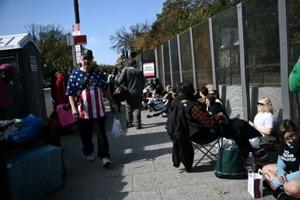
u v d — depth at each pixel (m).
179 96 6.61
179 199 5.37
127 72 11.40
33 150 5.50
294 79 4.84
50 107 13.48
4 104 5.82
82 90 7.30
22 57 8.09
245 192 5.39
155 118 13.59
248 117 7.98
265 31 6.98
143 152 8.27
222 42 9.38
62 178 6.14
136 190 5.89
